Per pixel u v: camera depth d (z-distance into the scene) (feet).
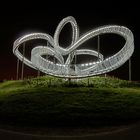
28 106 136.87
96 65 178.29
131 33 173.68
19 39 205.98
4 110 135.44
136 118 123.24
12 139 105.81
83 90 157.99
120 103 138.00
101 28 176.55
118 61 175.42
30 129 118.11
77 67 187.21
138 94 154.20
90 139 104.37
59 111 129.39
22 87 187.62
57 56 190.80
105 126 117.50
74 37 183.73
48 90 159.74
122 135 106.63
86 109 130.31
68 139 105.09
